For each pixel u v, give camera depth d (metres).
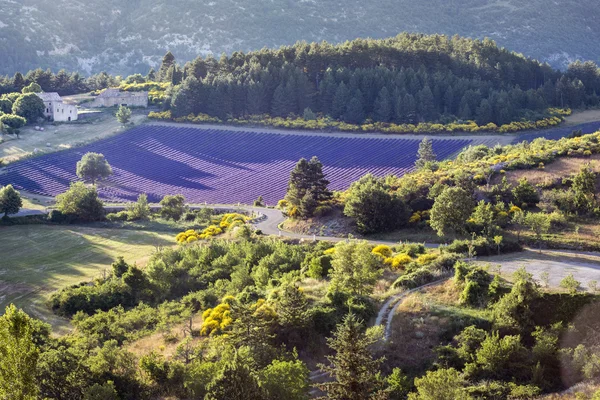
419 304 49.38
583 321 43.59
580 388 38.06
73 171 135.50
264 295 57.59
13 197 105.38
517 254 60.06
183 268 74.69
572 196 74.62
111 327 58.22
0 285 75.69
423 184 86.62
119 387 43.38
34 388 32.84
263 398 36.44
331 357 37.91
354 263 52.69
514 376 40.88
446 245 67.50
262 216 98.31
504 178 81.50
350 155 137.75
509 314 44.81
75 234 97.56
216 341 47.78
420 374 42.22
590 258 57.66
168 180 131.38
